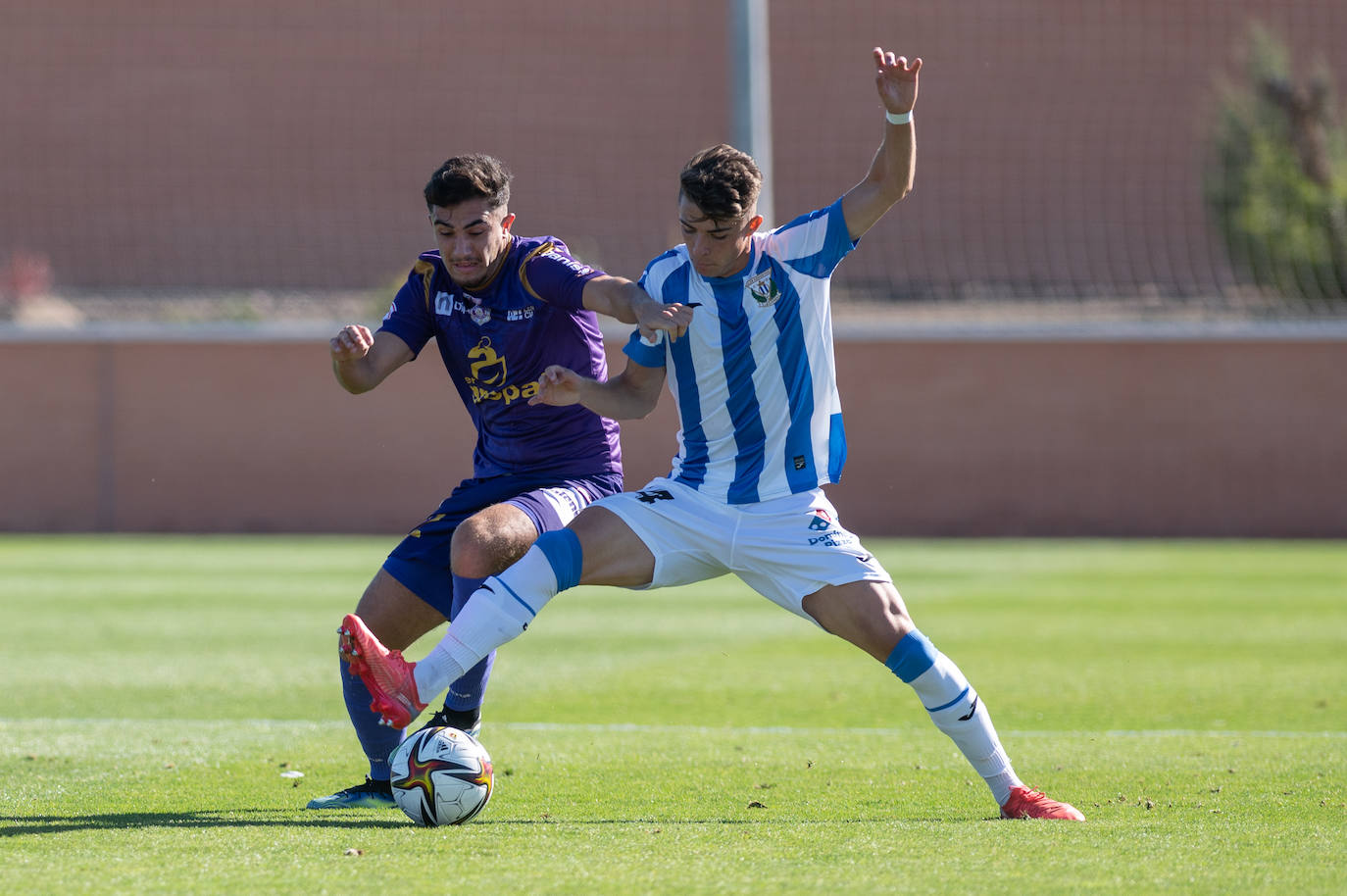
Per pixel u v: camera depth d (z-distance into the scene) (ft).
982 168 231.09
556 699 75.05
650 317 44.47
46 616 107.24
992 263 229.66
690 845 40.27
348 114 244.83
